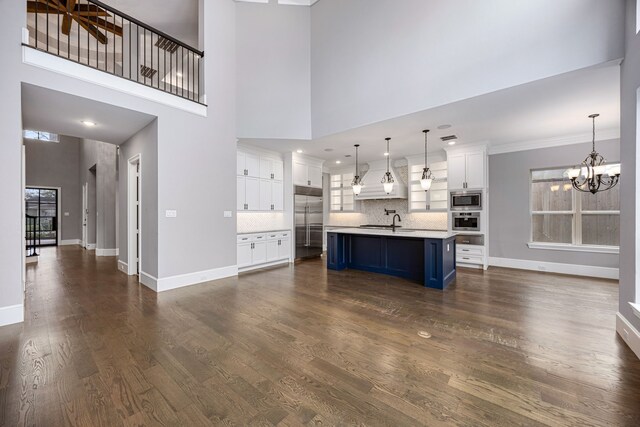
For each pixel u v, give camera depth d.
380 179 7.24
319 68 4.94
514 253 5.50
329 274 5.10
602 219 4.79
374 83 4.19
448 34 3.49
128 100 3.64
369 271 5.30
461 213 5.67
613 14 2.53
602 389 1.75
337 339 2.47
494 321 2.86
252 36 5.07
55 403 1.64
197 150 4.45
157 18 5.56
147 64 6.59
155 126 4.02
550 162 5.11
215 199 4.73
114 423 1.49
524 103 3.53
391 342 2.41
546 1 2.87
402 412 1.57
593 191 4.27
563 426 1.45
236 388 1.79
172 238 4.14
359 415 1.54
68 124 4.21
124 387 1.79
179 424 1.48
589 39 2.65
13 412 1.56
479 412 1.56
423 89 3.70
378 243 5.19
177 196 4.20
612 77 2.87
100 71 3.39
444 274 4.12
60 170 10.05
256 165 5.88
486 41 3.22
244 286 4.27
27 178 9.41
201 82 4.66
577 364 2.05
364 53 4.30
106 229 7.57
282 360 2.12
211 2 4.69
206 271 4.58
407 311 3.16
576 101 3.48
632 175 2.28
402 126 4.43
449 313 3.10
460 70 3.40
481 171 5.45
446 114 3.90
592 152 4.26
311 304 3.42
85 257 7.14
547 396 1.69
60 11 4.16
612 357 2.14
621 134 2.50
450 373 1.95
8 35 2.77
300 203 6.68
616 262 4.56
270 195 6.17
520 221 5.43
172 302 3.50
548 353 2.21
